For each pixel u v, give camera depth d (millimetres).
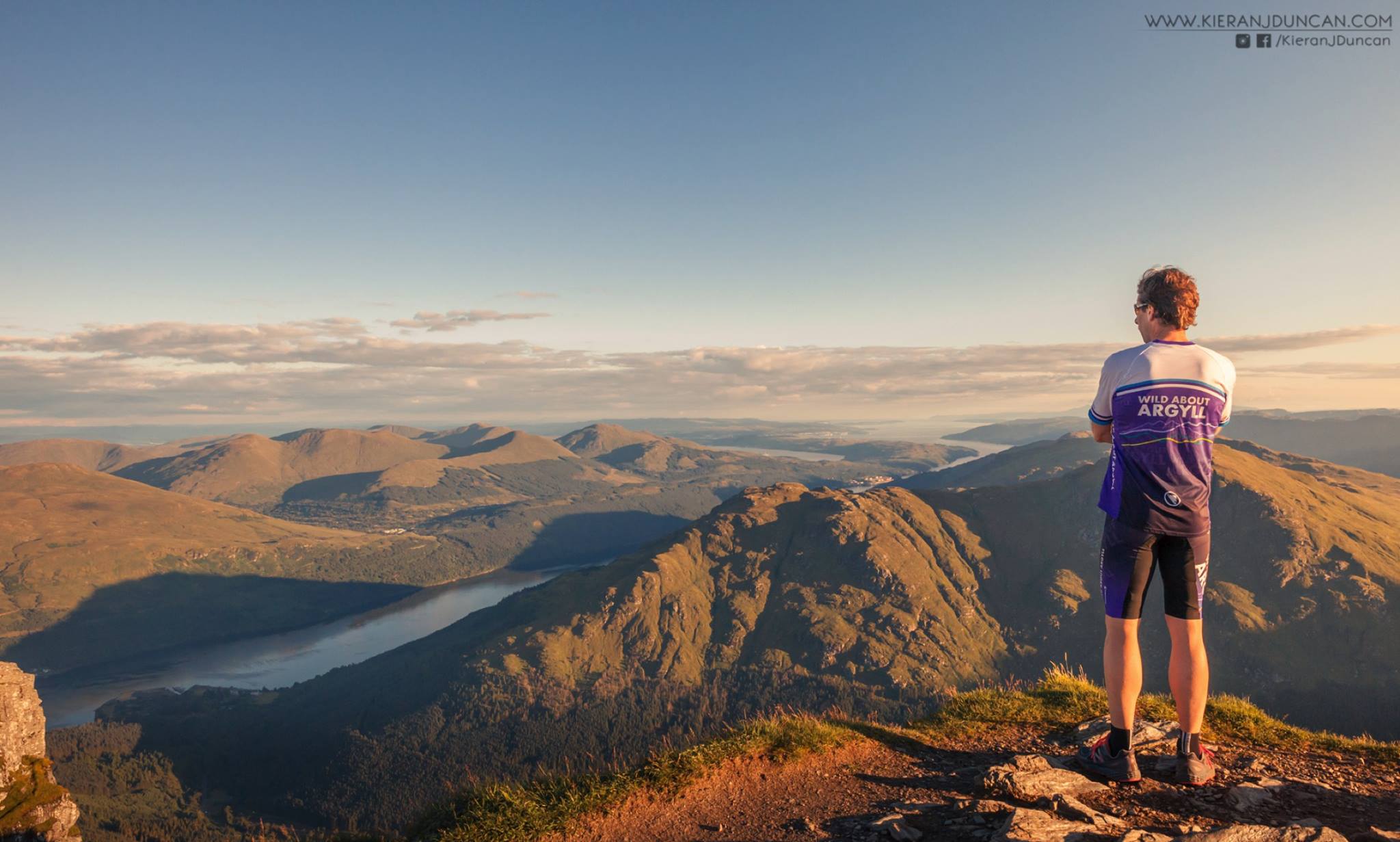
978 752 4035
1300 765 3514
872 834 3264
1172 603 3090
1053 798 3213
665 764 4035
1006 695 4746
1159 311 3041
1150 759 3459
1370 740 3773
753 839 3428
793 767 3998
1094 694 4598
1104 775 3354
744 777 3947
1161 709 4266
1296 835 2672
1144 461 2971
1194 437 2926
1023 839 2867
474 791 4254
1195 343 2986
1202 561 3033
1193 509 2961
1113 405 3076
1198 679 3100
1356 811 3006
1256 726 3936
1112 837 2871
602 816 3740
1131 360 3031
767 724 4414
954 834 3135
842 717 4656
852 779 3855
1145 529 3014
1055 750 3924
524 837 3650
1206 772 3230
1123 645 3170
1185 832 2908
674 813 3717
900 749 4145
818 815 3533
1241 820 2973
